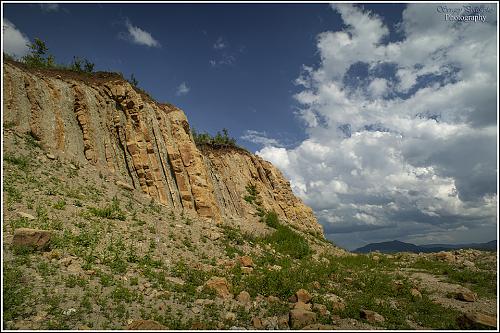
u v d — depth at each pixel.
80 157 22.80
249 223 32.03
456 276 20.03
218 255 17.83
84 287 10.42
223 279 12.61
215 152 41.31
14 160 18.16
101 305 9.67
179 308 10.48
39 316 8.61
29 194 16.08
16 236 11.74
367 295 14.27
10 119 20.30
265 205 39.59
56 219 14.82
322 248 30.75
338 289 15.14
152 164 25.91
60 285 10.22
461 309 13.50
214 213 26.83
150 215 20.08
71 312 9.00
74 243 13.39
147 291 11.15
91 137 24.14
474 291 16.70
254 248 21.45
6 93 20.64
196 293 11.72
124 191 22.17
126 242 15.13
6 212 13.94
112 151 24.95
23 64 24.70
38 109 22.09
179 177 27.00
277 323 10.34
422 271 22.72
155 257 14.66
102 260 12.70
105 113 26.08
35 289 9.73
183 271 13.73
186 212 25.09
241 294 11.91
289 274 15.90
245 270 15.60
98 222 16.02
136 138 26.33
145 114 28.05
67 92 24.81
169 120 30.95
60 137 22.31
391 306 13.15
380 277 18.59
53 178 18.66
